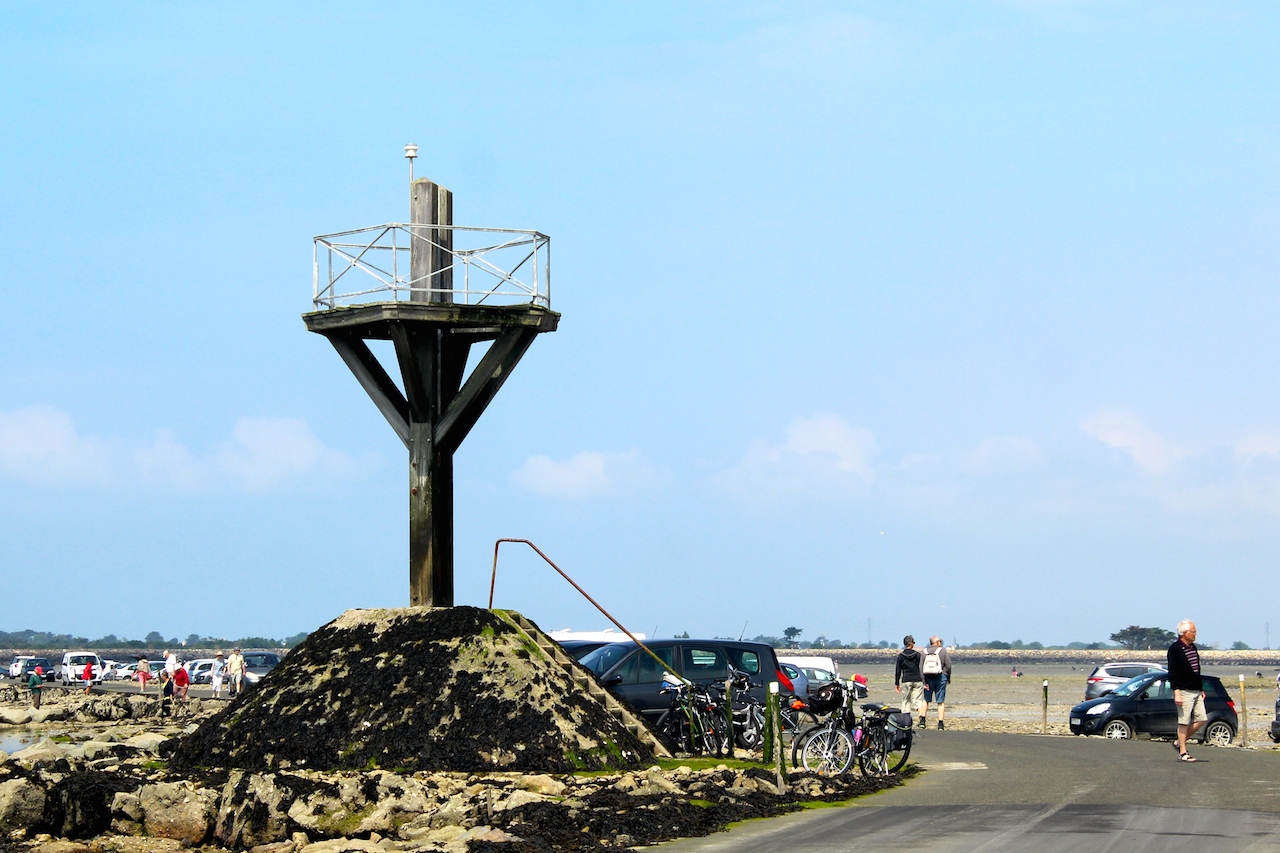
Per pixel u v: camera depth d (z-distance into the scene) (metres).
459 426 23.92
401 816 16.48
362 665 22.00
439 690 21.22
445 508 24.03
